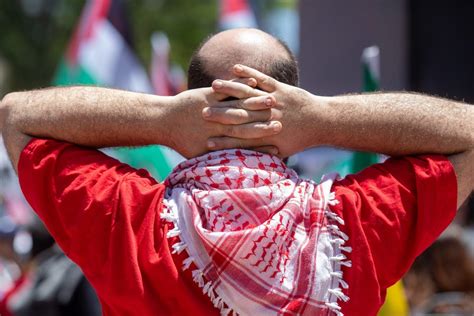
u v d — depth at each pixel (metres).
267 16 41.38
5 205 14.52
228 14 14.41
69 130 4.39
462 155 4.43
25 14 53.50
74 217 4.23
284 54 4.37
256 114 4.19
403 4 12.91
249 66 4.29
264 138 4.25
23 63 53.06
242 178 4.15
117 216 4.20
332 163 10.48
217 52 4.32
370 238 4.21
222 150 4.24
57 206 4.28
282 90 4.27
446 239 9.07
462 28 12.85
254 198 4.10
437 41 12.93
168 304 4.11
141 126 4.34
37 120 4.41
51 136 4.43
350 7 13.20
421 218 4.27
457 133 4.40
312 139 4.34
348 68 13.23
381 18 13.02
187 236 4.12
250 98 4.17
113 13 12.68
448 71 12.92
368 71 8.01
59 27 52.94
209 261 4.07
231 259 4.02
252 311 4.02
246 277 4.03
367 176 4.41
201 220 4.12
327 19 13.37
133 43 12.73
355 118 4.36
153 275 4.11
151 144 4.41
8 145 4.50
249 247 4.02
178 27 49.84
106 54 12.51
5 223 12.58
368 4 13.09
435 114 4.41
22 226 12.36
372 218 4.24
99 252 4.18
